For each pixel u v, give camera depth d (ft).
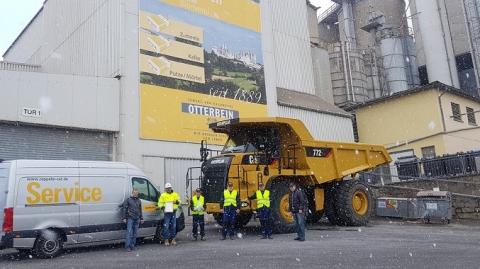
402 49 124.06
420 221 52.80
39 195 30.63
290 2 93.40
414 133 85.81
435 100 83.20
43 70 83.56
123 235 34.55
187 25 66.23
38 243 29.84
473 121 91.66
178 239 39.86
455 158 57.93
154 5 62.64
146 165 57.67
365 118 95.30
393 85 118.83
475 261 23.66
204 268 23.48
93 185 33.42
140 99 58.65
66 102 53.26
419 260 24.31
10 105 49.32
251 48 75.72
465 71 129.18
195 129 63.98
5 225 28.96
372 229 44.27
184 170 61.77
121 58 57.98
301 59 92.58
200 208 38.29
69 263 26.94
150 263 25.88
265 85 76.54
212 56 68.90
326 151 46.55
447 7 131.23
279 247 31.42
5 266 26.32
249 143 42.88
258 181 39.50
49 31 82.89
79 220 32.12
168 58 62.85
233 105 70.13
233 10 74.18
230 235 38.55
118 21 59.82
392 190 60.44
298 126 43.78
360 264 23.41
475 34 109.91
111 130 56.18
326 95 104.12
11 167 30.27
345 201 46.65
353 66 109.60
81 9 70.38
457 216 53.72
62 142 53.52
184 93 63.77
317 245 32.01
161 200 35.68
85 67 66.64
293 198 35.91
